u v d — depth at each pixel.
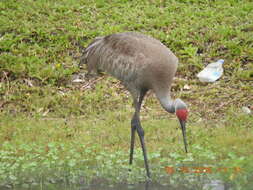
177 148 11.84
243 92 14.61
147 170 10.46
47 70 15.42
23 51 16.19
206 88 14.88
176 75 15.45
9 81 15.16
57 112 14.07
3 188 9.79
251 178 10.31
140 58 11.16
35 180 10.28
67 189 9.74
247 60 15.88
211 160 11.34
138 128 10.98
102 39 12.08
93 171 10.82
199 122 13.41
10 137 12.66
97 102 14.45
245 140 12.12
